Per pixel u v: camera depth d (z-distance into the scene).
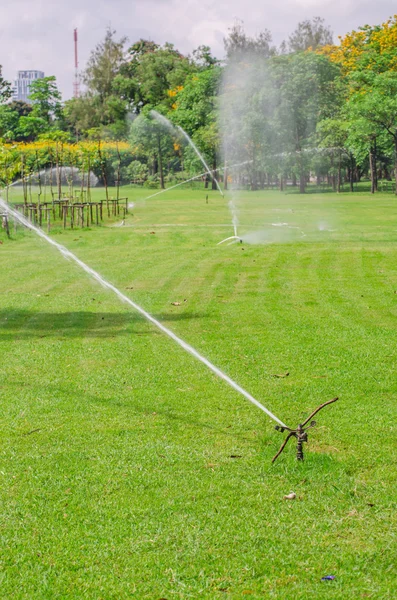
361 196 59.53
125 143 89.00
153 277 15.56
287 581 4.20
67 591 4.12
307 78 66.38
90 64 104.44
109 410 7.10
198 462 5.84
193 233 26.16
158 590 4.12
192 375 8.23
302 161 67.75
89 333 10.45
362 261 17.53
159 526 4.82
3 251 20.92
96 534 4.73
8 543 4.64
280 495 5.24
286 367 8.48
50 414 7.02
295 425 6.61
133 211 40.78
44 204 31.25
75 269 17.00
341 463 5.76
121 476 5.59
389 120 59.59
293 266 16.86
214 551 4.51
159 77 100.25
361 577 4.23
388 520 4.87
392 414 6.86
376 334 10.05
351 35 81.19
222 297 13.06
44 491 5.35
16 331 10.68
